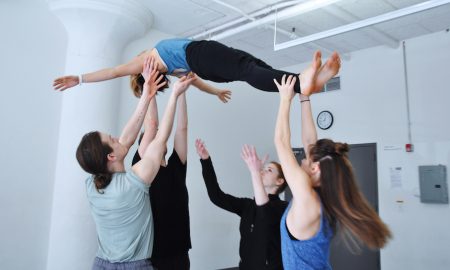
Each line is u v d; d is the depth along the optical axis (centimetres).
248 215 206
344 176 141
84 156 164
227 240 531
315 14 422
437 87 451
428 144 452
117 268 161
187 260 211
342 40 493
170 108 178
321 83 153
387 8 404
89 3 370
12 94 357
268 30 467
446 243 427
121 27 402
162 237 195
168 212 199
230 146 552
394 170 478
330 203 140
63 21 388
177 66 190
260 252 187
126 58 440
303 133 195
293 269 145
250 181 575
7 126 353
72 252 368
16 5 364
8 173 352
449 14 409
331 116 550
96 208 164
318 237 143
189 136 499
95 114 392
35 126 371
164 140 175
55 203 377
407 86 477
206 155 234
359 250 166
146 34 464
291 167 146
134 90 226
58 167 381
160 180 202
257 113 602
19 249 355
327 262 151
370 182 500
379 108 502
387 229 140
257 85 162
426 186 443
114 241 163
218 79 185
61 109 391
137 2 396
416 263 446
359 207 138
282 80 153
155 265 192
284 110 152
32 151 368
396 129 482
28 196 363
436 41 457
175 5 408
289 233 148
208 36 481
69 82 190
